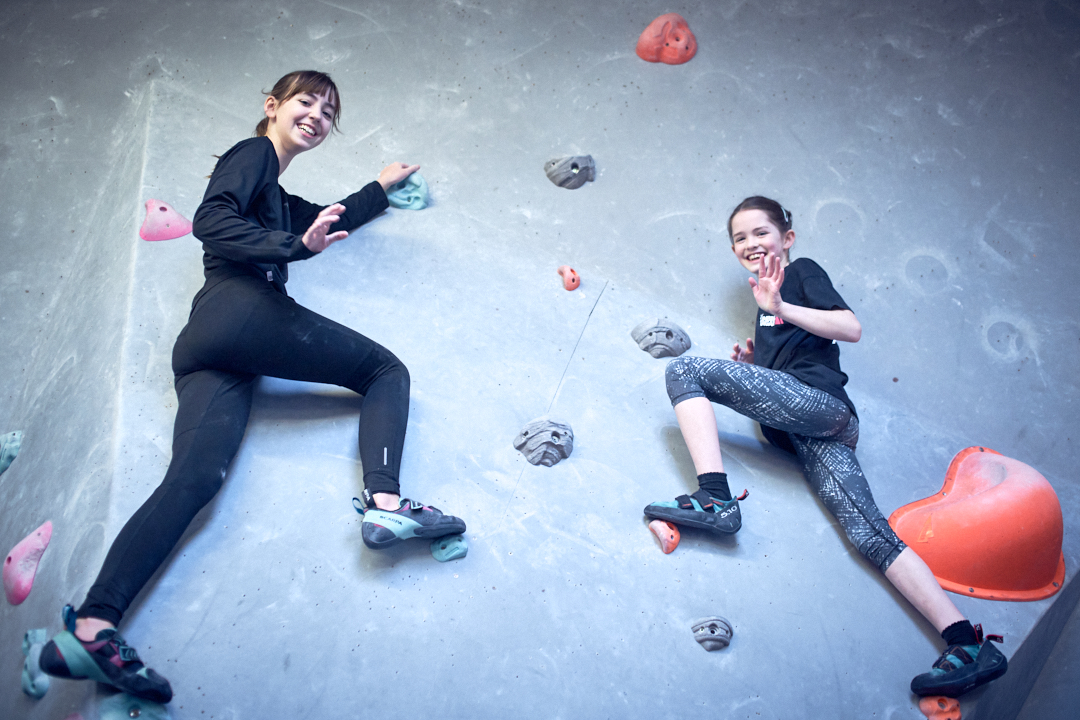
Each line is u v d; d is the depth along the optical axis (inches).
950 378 106.3
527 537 82.9
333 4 127.5
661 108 122.9
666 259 111.6
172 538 70.5
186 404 77.1
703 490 85.5
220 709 68.1
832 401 87.9
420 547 80.0
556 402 95.0
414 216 109.0
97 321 93.3
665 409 97.4
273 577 75.6
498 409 92.8
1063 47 128.8
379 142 115.4
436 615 76.2
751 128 122.0
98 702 65.6
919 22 130.6
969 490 93.7
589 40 127.9
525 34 127.6
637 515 87.1
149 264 93.5
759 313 98.8
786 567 85.8
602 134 120.2
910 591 82.7
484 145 117.6
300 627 73.2
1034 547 86.4
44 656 62.0
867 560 87.7
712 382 88.7
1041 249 115.1
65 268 109.2
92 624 64.0
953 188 118.7
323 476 82.7
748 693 76.8
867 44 129.0
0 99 119.6
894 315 109.7
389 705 70.9
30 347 103.7
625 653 77.1
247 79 118.6
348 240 103.7
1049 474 101.2
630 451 92.4
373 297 99.2
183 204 100.0
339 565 77.4
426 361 95.0
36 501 82.7
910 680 79.9
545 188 115.3
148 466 78.5
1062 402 105.9
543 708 73.0
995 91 125.6
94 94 120.0
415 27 126.5
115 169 112.8
